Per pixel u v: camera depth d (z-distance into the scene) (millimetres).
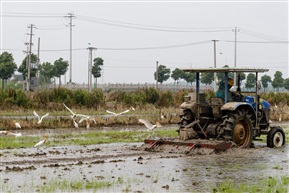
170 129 36750
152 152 23219
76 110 48500
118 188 15727
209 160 21031
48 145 25812
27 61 96000
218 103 24344
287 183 16844
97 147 25109
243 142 24500
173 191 15461
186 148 22891
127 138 29547
